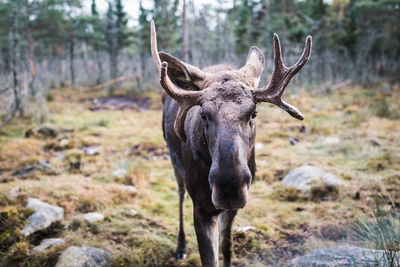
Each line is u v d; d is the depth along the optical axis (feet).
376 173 17.95
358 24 60.39
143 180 18.81
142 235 13.55
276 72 7.89
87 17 70.13
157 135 28.37
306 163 20.03
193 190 9.47
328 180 16.53
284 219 14.38
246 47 54.49
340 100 39.86
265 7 55.31
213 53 61.72
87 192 16.80
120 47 63.72
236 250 12.68
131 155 23.49
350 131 25.68
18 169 19.99
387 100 37.09
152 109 41.98
